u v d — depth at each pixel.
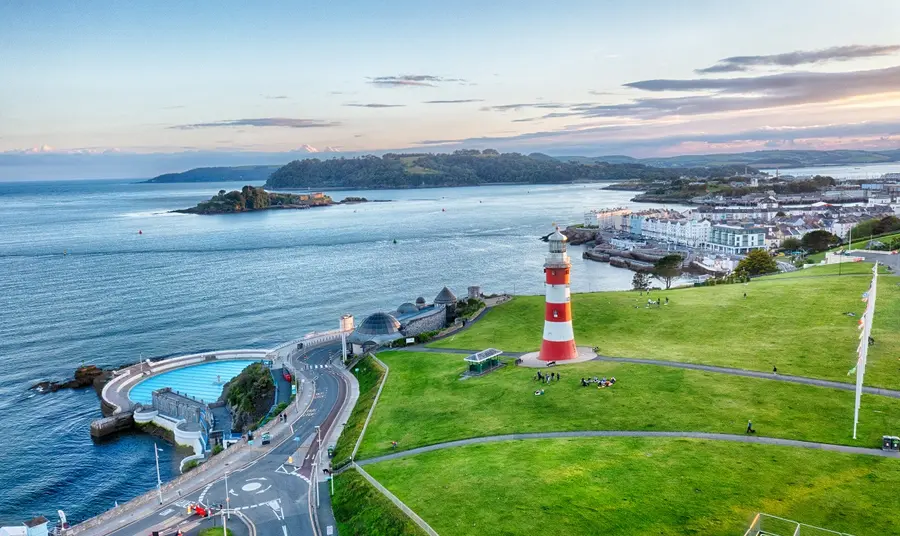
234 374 145.88
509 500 62.97
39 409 137.75
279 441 91.62
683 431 76.31
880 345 102.44
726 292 146.38
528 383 98.56
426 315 150.88
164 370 150.38
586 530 56.56
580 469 68.25
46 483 104.56
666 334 120.81
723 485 62.28
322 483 76.88
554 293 109.25
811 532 52.78
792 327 115.75
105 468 109.25
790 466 65.31
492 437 80.44
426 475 71.12
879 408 78.88
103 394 136.75
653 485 63.34
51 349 181.12
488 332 139.38
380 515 63.66
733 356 103.81
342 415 101.56
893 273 151.12
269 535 64.94
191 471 80.88
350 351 141.50
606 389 92.44
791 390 86.75
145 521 69.19
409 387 106.25
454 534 57.94
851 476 62.50
